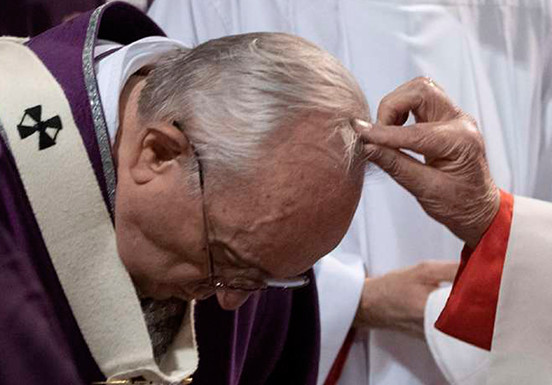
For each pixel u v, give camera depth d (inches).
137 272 77.0
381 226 119.6
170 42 83.2
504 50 125.5
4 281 73.2
